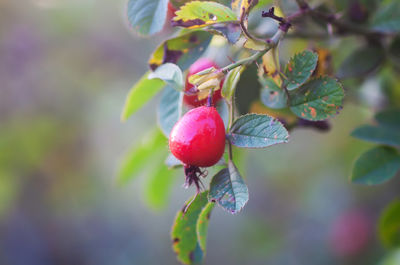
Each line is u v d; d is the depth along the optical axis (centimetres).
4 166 57
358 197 54
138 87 23
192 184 21
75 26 54
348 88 29
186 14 20
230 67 20
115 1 54
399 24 25
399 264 34
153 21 21
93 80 58
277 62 20
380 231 27
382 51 26
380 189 53
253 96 24
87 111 60
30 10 54
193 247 22
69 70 57
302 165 58
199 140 20
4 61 55
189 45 22
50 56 55
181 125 20
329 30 25
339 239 54
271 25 24
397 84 30
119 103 61
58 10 54
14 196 61
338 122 50
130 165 30
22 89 56
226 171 20
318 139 54
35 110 57
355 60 26
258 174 61
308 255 57
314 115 21
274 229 60
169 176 31
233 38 20
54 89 57
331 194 56
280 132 19
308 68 20
